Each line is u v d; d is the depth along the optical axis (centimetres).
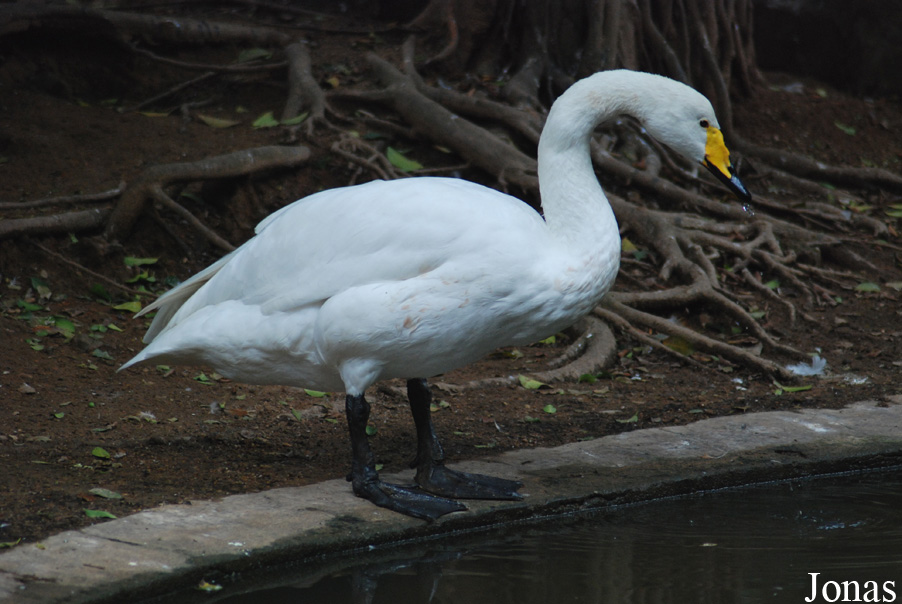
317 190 1531
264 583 624
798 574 639
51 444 831
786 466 853
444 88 1736
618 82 776
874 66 2147
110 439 860
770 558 669
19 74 1670
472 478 784
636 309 1333
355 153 1588
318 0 2102
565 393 1098
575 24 1819
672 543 700
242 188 1476
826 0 2173
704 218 1577
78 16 1711
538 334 747
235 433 908
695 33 1912
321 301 725
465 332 713
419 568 654
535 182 1527
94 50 1752
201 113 1709
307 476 795
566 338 1315
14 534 632
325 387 781
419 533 699
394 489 746
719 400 1073
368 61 1797
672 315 1360
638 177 1619
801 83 2197
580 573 643
